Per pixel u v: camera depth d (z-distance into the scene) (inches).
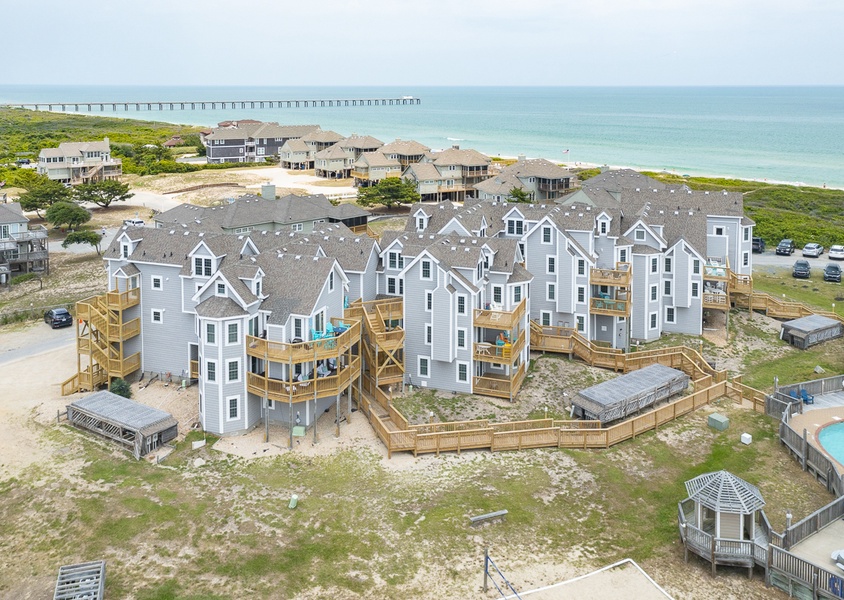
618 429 1722.4
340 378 1780.3
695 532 1267.2
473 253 2018.9
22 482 1551.4
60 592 1181.7
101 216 4377.5
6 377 2170.3
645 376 1972.2
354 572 1267.2
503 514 1417.3
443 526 1397.6
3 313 2800.2
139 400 1971.0
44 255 3294.8
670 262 2472.9
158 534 1373.0
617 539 1362.0
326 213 3661.4
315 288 1851.6
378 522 1414.9
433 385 2050.9
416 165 5054.1
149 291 2059.5
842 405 1905.8
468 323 1969.7
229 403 1777.8
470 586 1229.7
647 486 1546.5
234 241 2091.5
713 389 1964.8
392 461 1654.8
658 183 3560.5
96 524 1402.6
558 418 1889.8
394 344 1963.6
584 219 2377.0
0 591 1230.3
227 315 1733.5
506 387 1966.0
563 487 1541.6
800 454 1614.2
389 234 2284.7
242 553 1318.9
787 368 2250.2
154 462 1644.9
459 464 1638.8
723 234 2731.3
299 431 1744.6
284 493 1521.9
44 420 1854.1
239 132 7062.0
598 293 2365.9
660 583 1233.4
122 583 1238.3
